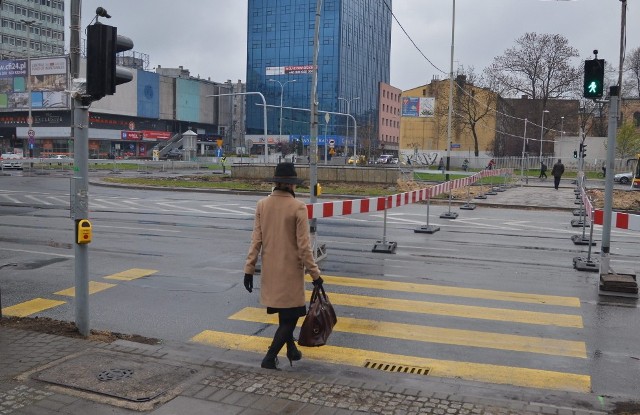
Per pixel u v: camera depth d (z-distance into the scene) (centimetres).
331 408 459
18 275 1012
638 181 4069
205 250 1288
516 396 526
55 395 478
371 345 670
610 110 946
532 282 1007
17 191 2934
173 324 743
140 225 1703
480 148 8381
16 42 10875
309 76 10525
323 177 3697
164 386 497
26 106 8644
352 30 10838
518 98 8662
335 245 1383
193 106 10775
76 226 628
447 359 630
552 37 6944
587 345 681
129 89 9212
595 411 468
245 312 800
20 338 624
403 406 465
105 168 5797
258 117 11031
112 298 867
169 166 6003
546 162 7369
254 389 495
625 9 1237
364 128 10750
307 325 532
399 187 3341
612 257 1288
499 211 2400
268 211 539
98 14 598
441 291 930
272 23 10706
